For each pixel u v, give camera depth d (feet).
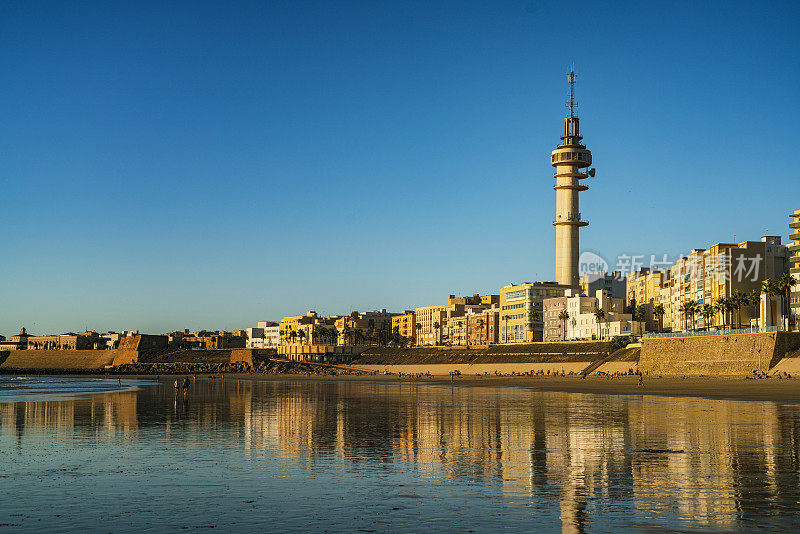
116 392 417.69
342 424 191.52
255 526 76.79
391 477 105.40
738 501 86.43
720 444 138.41
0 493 94.73
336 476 106.42
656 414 217.15
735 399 293.64
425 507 85.15
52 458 126.82
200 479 104.37
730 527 74.18
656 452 128.57
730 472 106.42
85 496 92.58
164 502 88.74
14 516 81.82
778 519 77.41
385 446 141.79
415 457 125.90
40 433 170.50
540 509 83.46
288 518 80.18
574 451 131.85
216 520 79.46
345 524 77.36
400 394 376.68
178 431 174.09
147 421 204.03
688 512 80.94
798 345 484.33
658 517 78.79
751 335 506.48
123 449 139.03
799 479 100.53
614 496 90.22
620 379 547.90
